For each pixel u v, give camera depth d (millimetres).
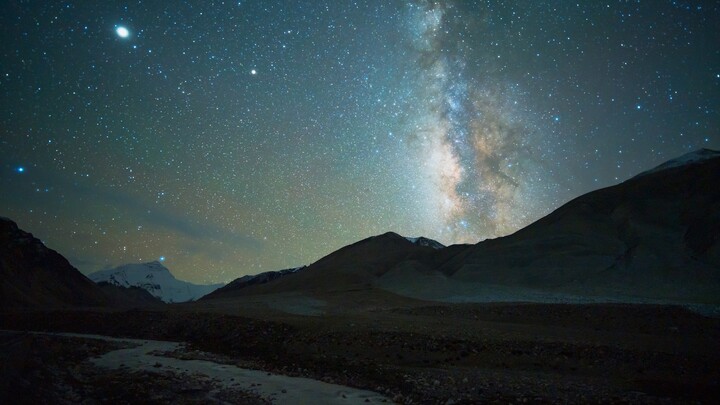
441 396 13242
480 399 12867
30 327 31031
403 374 15344
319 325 22047
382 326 21406
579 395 12844
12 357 12844
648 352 16234
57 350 20391
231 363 19172
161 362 19250
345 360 17562
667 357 15805
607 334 20266
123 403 13172
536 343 17516
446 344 17969
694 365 15156
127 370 17297
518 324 23734
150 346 23500
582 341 17797
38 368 15000
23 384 12297
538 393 13055
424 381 14492
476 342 17906
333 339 19641
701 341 19125
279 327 22328
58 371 16297
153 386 14758
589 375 15086
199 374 16688
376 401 13578
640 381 14195
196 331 25703
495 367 16156
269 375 16969
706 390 13242
